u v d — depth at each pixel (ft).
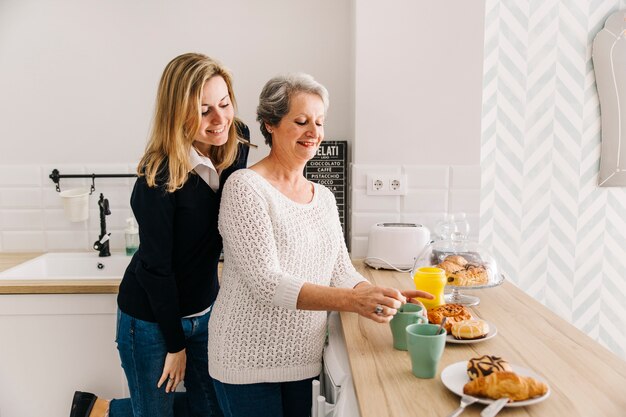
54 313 6.89
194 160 5.06
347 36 8.39
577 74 8.47
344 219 8.18
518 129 8.59
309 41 8.40
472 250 5.93
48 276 8.14
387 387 3.69
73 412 6.75
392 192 7.71
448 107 7.59
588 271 8.82
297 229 4.76
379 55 7.52
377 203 7.79
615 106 8.34
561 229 8.75
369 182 7.70
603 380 3.72
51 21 8.24
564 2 8.36
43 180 8.49
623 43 8.21
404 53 7.51
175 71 4.84
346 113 8.50
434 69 7.52
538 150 8.62
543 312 5.33
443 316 4.62
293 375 4.91
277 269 4.53
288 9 8.36
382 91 7.57
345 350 4.83
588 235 8.75
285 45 8.40
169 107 4.83
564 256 8.80
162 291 5.13
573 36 8.41
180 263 5.34
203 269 5.49
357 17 7.47
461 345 4.42
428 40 7.48
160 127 4.92
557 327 4.87
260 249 4.52
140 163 5.01
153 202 4.93
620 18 8.22
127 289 5.50
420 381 3.79
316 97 4.78
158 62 8.35
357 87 7.57
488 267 5.69
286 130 4.78
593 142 8.56
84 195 8.28
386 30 7.48
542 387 3.35
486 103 8.57
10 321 6.90
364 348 4.45
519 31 8.44
